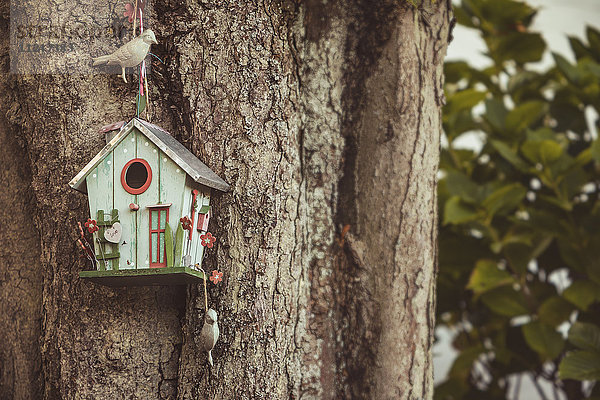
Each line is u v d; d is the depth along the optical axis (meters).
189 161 2.08
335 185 2.52
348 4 2.51
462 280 3.92
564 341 3.55
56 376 2.38
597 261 3.56
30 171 2.60
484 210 3.47
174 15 2.30
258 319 2.24
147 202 2.03
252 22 2.31
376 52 2.49
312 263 2.48
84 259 2.30
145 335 2.29
